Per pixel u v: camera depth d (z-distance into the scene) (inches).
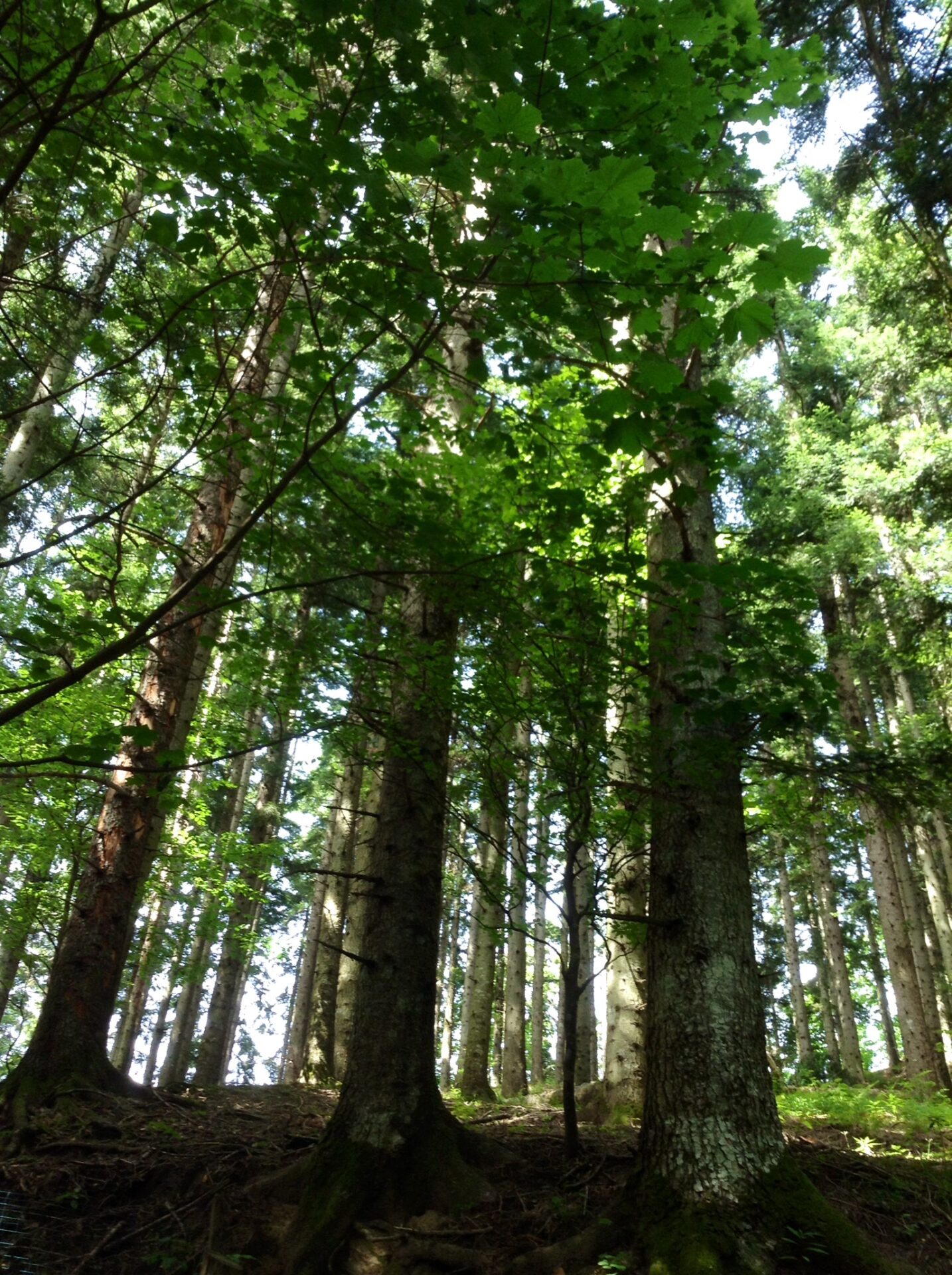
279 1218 191.9
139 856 293.7
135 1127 241.9
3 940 403.2
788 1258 152.7
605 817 231.6
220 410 147.2
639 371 112.8
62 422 348.8
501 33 100.7
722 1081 170.9
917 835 632.4
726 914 186.4
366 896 232.5
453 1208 191.8
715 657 182.4
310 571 164.4
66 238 164.7
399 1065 211.5
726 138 173.5
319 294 133.9
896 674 649.6
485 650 193.5
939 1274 166.9
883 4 343.9
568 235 96.3
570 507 180.2
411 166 98.1
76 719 347.9
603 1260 158.1
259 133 143.6
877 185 366.6
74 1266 184.9
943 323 404.2
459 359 238.7
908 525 508.1
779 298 656.4
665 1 104.7
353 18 103.1
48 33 119.1
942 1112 301.7
